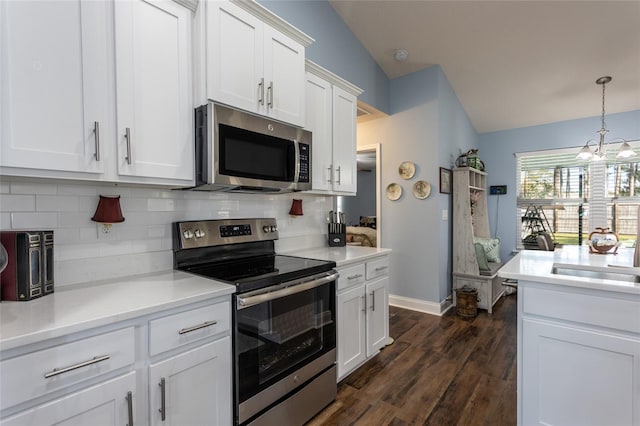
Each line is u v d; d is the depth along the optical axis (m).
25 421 0.87
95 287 1.36
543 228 4.86
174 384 1.20
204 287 1.36
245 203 2.14
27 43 1.05
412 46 3.31
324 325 1.91
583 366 1.39
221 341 1.37
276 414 1.60
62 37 1.13
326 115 2.39
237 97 1.64
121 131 1.28
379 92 3.68
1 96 1.00
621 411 1.31
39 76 1.07
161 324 1.16
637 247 1.72
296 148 1.95
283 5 2.43
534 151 4.89
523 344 1.54
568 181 4.69
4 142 1.01
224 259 1.94
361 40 3.29
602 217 4.43
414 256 3.77
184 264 1.74
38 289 1.19
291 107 1.95
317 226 2.76
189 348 1.26
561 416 1.44
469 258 3.83
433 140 3.61
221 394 1.37
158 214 1.68
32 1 1.06
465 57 3.42
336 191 2.50
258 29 1.75
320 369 1.87
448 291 3.87
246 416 1.45
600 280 1.38
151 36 1.38
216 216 1.96
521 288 1.54
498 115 4.66
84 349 0.98
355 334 2.25
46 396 0.91
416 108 3.73
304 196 2.62
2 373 0.83
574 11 2.68
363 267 2.32
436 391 2.10
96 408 1.00
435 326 3.25
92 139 1.20
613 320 1.32
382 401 1.99
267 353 1.56
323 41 2.81
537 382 1.50
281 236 2.40
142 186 1.56
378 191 4.05
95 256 1.46
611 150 4.34
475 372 2.33
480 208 4.93
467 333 3.05
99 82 1.22
